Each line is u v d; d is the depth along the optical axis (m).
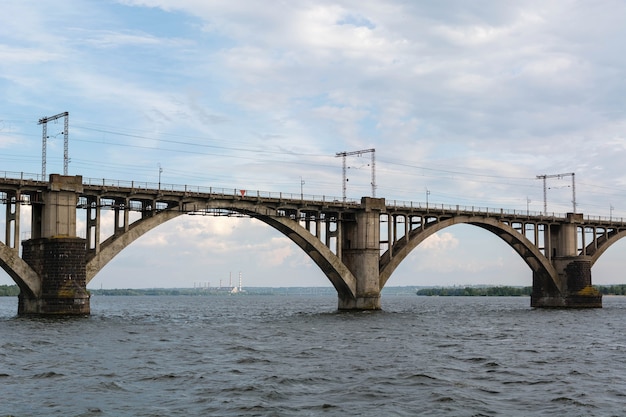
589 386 34.94
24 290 78.69
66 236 77.19
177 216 86.12
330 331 67.56
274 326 74.69
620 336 65.62
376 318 90.88
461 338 61.59
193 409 28.59
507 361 44.50
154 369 38.75
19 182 75.56
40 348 47.75
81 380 34.75
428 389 33.53
